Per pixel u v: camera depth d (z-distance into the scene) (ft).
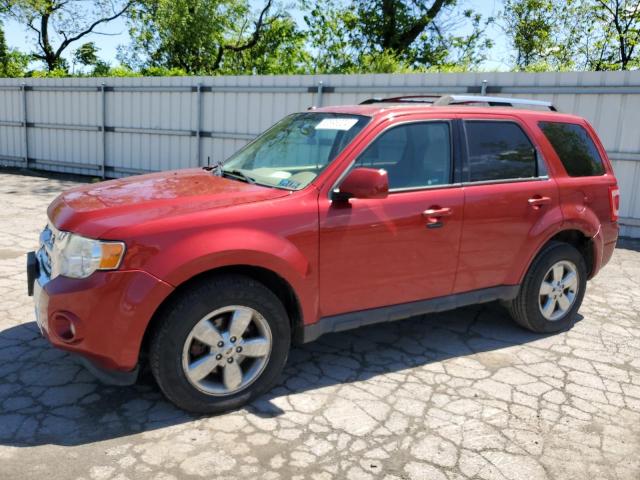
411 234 12.85
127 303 9.95
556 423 11.48
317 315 12.03
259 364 11.57
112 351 10.09
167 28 98.43
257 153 14.49
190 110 43.29
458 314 17.66
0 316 15.60
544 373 13.73
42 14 95.45
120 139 47.29
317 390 12.44
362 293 12.54
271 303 11.34
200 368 10.82
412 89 34.30
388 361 14.10
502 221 14.30
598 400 12.50
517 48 92.02
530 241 14.93
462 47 93.09
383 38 90.17
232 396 11.34
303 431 10.82
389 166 12.89
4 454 9.71
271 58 110.11
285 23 106.32
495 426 11.28
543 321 15.88
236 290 10.86
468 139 14.10
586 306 18.97
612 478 9.82
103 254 9.98
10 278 18.78
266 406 11.67
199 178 13.38
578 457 10.37
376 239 12.39
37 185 42.88
